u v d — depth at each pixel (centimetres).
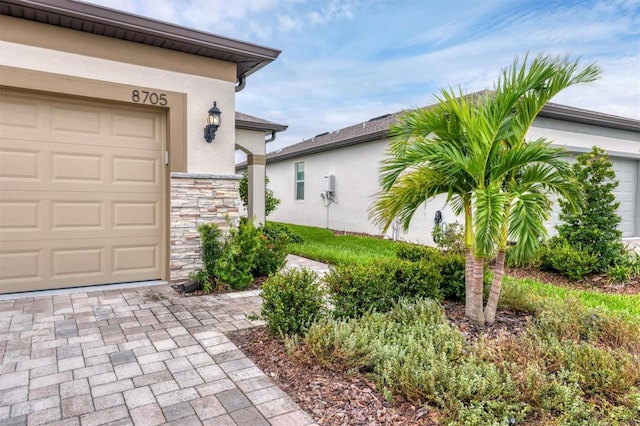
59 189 512
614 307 479
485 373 270
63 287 519
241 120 975
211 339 361
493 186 355
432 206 1006
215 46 545
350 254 845
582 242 677
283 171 1769
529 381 254
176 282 560
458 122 384
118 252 553
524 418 240
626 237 1091
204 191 579
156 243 578
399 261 462
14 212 489
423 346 316
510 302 442
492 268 585
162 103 547
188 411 243
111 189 544
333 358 299
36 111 495
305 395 264
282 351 330
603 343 342
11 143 484
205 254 557
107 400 255
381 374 282
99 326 390
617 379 263
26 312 426
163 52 546
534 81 352
